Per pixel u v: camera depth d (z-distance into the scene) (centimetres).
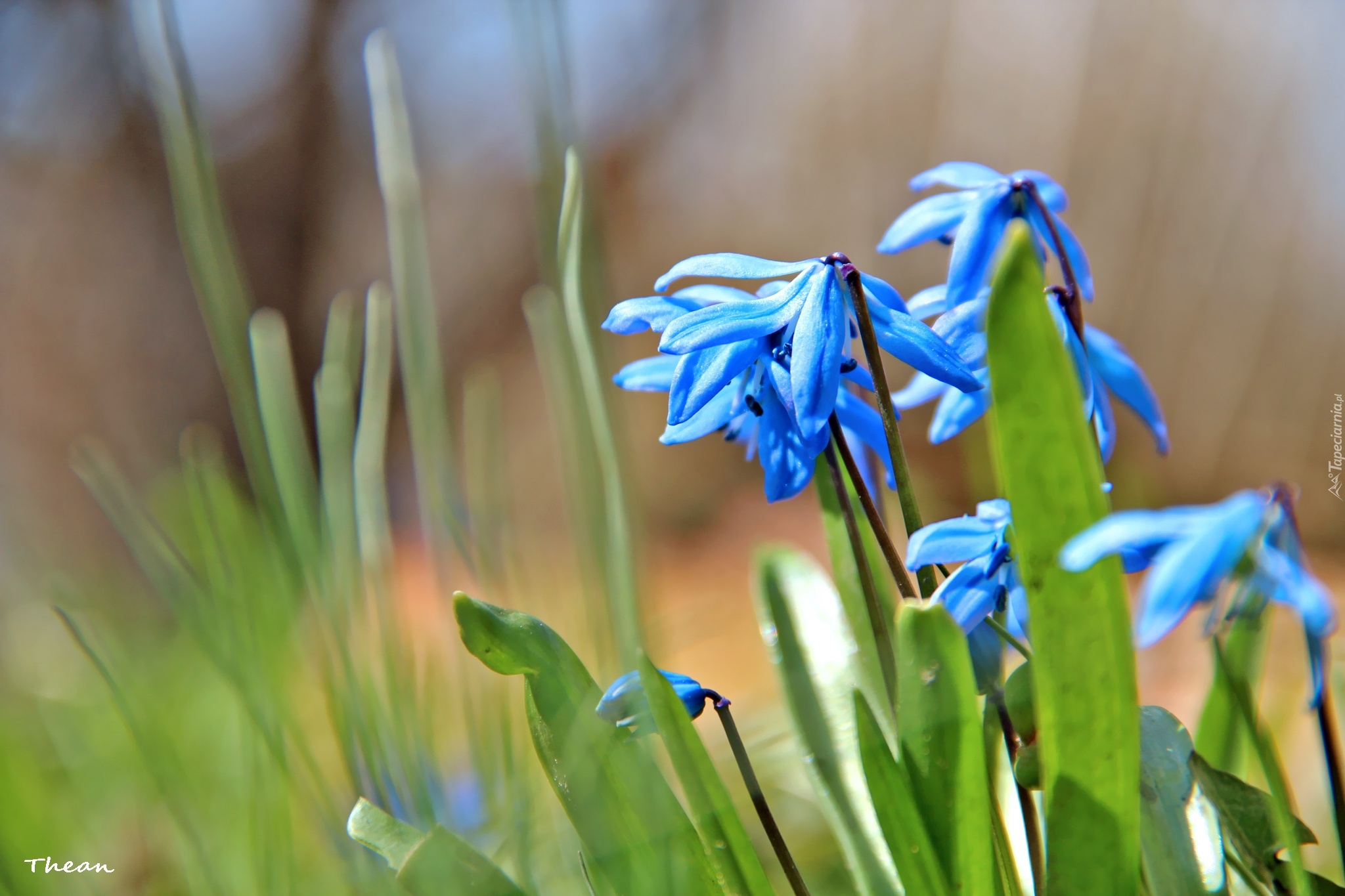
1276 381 148
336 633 41
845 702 40
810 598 41
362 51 173
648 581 41
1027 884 38
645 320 35
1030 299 33
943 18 171
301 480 42
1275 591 32
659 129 183
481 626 35
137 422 159
